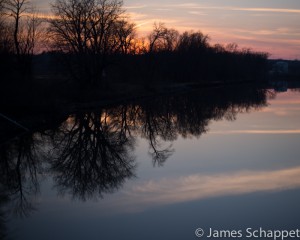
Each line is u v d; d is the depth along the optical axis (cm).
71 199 1579
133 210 1439
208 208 1448
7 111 3112
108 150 2639
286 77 16150
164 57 8212
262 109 5072
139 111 4700
